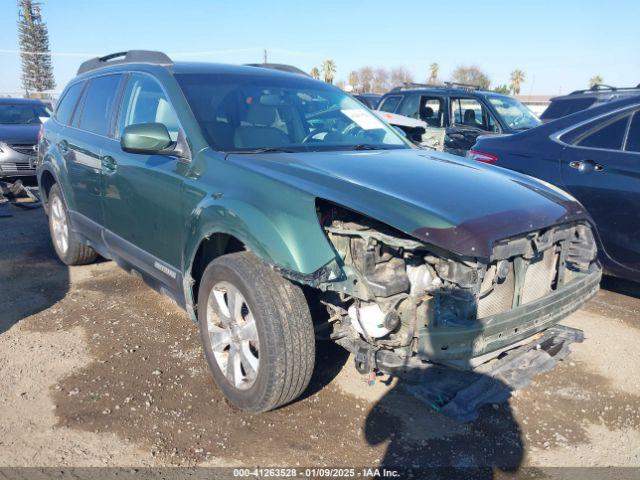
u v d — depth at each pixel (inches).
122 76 170.7
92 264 218.2
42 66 2298.2
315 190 108.4
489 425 119.4
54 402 122.1
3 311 170.4
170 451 107.8
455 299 102.3
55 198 211.8
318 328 119.6
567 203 126.6
